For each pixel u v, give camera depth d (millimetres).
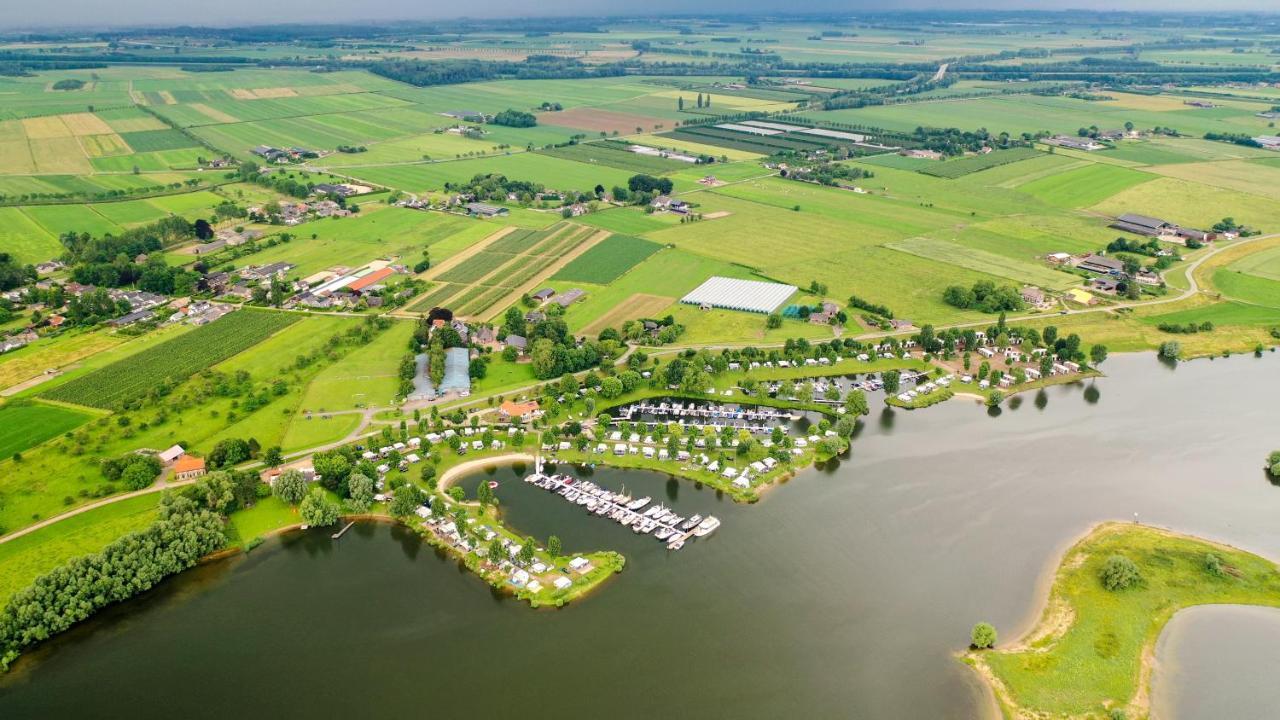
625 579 198500
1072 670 169375
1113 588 191375
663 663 173875
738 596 193125
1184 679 167625
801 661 174250
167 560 197125
